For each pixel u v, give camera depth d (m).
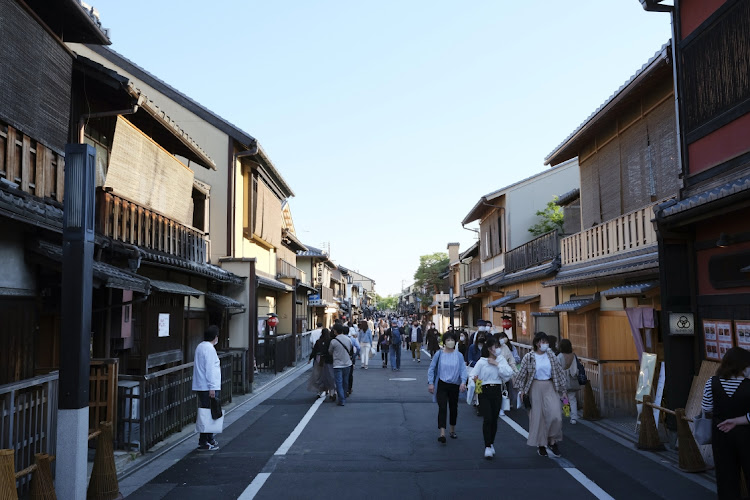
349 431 10.09
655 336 10.35
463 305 39.56
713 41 7.89
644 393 9.48
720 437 5.14
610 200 14.80
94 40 9.23
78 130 9.70
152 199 11.83
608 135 14.91
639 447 8.40
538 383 8.08
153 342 11.40
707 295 7.98
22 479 5.97
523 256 22.83
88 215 5.75
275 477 7.06
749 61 7.06
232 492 6.44
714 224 7.80
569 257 17.14
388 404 13.48
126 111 9.91
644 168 12.83
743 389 5.03
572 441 9.07
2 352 6.83
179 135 12.43
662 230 8.29
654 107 12.34
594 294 13.64
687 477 6.89
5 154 6.86
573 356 10.81
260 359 20.73
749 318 7.05
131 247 9.66
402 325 39.91
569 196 19.20
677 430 7.55
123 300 10.12
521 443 9.02
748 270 6.39
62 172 8.30
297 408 12.91
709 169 8.00
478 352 13.20
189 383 10.75
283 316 26.55
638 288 9.82
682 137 8.70
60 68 8.33
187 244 13.94
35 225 6.77
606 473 7.12
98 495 5.93
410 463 7.74
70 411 5.52
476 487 6.56
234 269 16.84
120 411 8.23
